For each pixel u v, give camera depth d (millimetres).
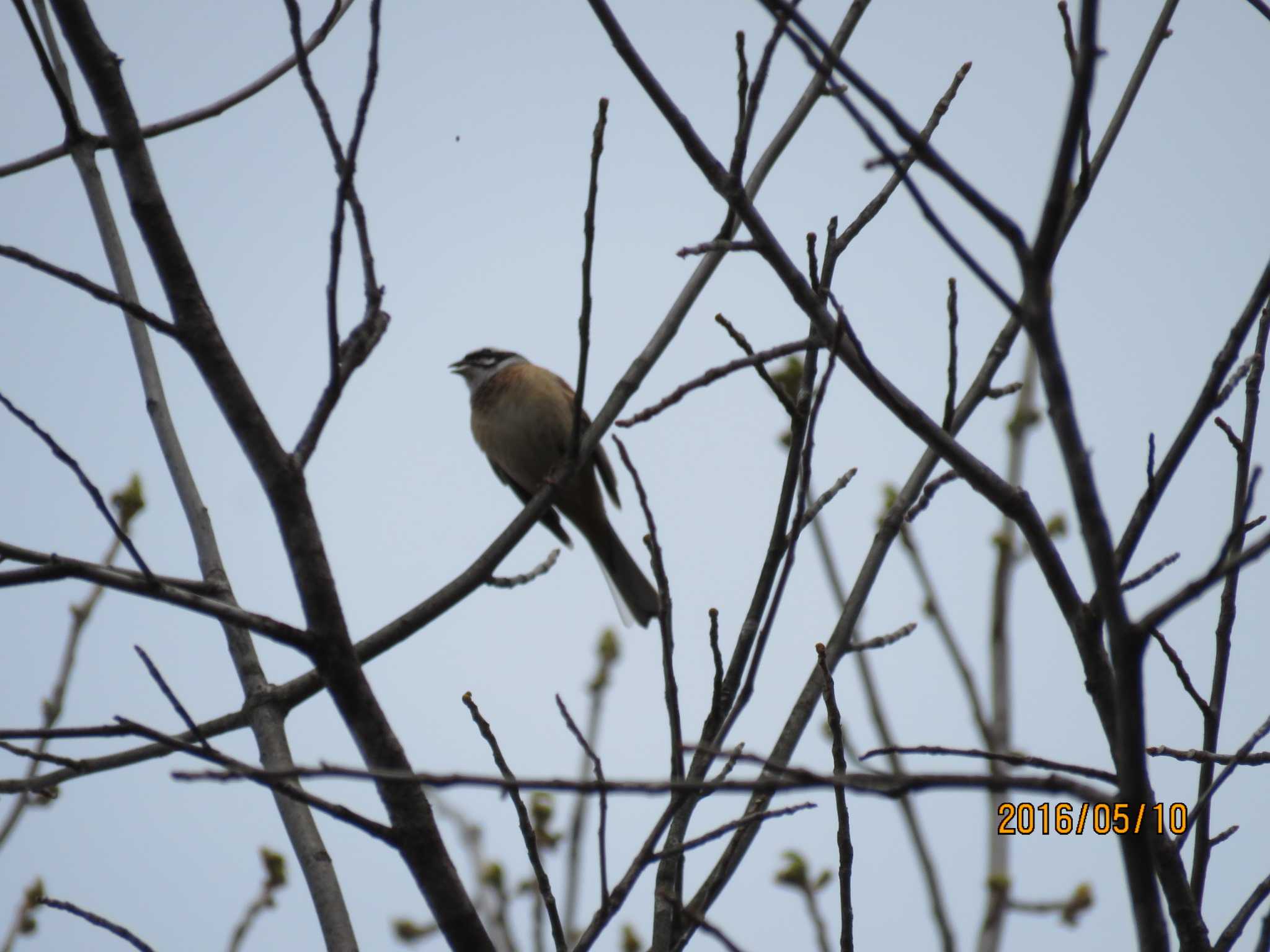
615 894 5605
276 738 7238
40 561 5609
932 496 7520
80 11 5762
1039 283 4723
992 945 7820
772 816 5801
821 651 5672
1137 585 5789
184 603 5395
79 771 7414
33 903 8094
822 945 7281
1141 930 4715
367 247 6156
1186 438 5613
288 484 5703
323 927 6477
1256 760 5746
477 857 8109
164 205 5785
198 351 5719
